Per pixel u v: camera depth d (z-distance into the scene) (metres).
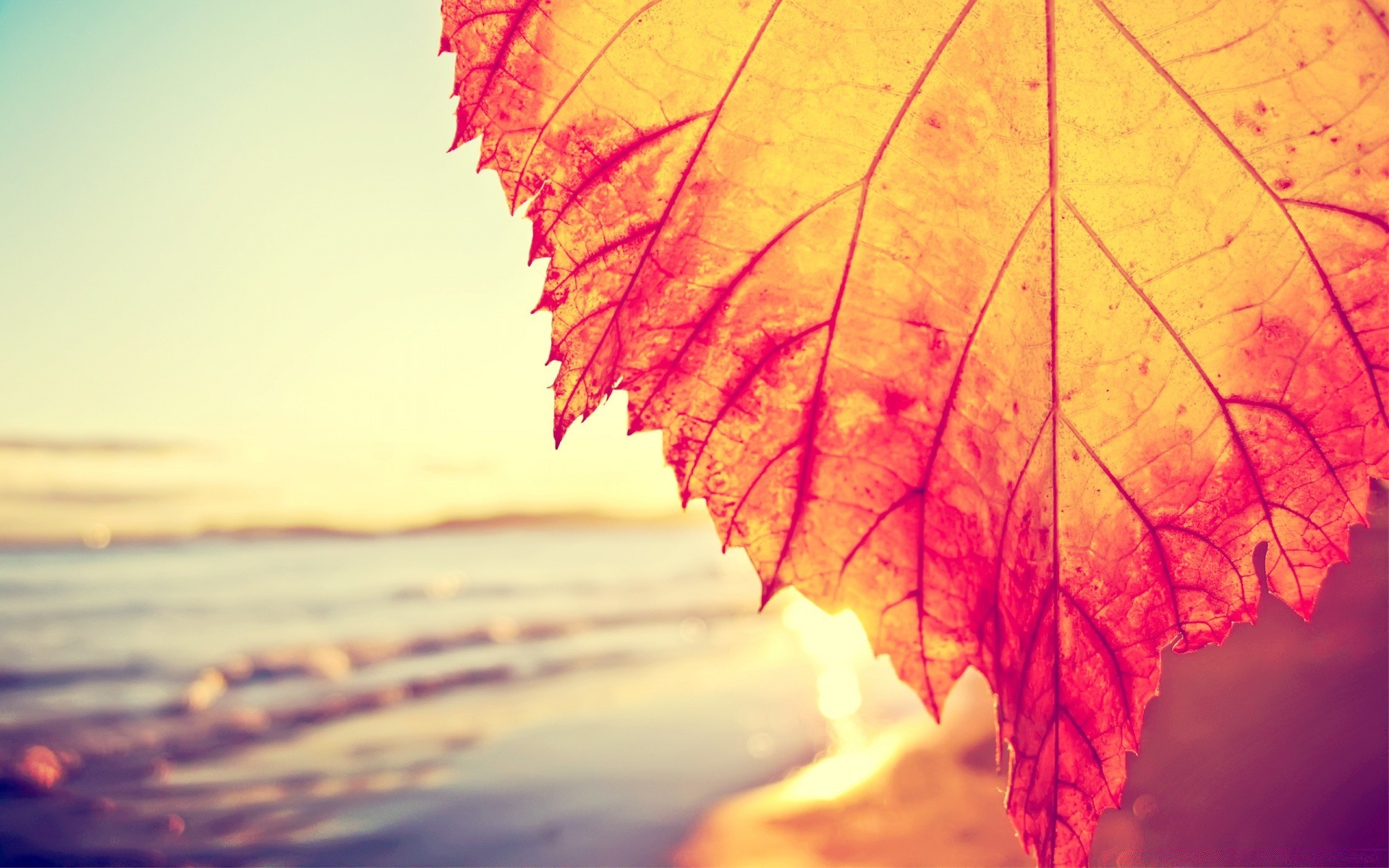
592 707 1.99
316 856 1.22
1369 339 0.14
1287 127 0.14
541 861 1.15
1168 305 0.14
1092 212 0.14
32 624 2.76
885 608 0.14
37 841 1.27
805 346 0.14
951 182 0.14
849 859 1.02
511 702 2.09
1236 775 0.95
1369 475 0.14
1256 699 1.13
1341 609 1.34
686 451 0.14
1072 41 0.14
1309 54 0.14
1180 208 0.14
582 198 0.14
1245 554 0.14
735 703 1.96
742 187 0.14
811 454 0.14
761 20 0.14
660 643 2.89
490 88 0.14
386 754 1.68
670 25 0.14
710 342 0.14
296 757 1.67
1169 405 0.14
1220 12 0.14
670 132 0.14
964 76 0.14
